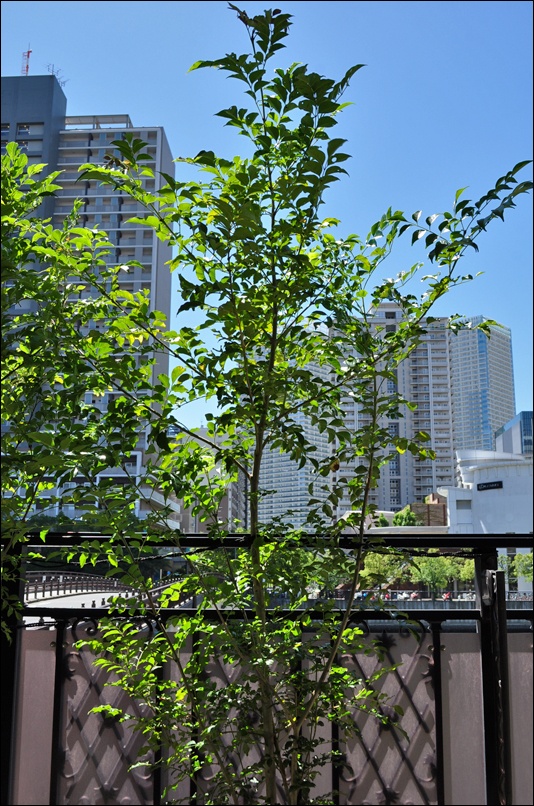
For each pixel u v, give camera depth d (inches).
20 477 70.2
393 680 75.7
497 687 71.0
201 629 69.1
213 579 67.1
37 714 74.9
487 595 73.2
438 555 71.6
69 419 69.2
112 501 65.6
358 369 71.6
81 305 71.9
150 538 67.8
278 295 68.8
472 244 63.7
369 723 75.4
